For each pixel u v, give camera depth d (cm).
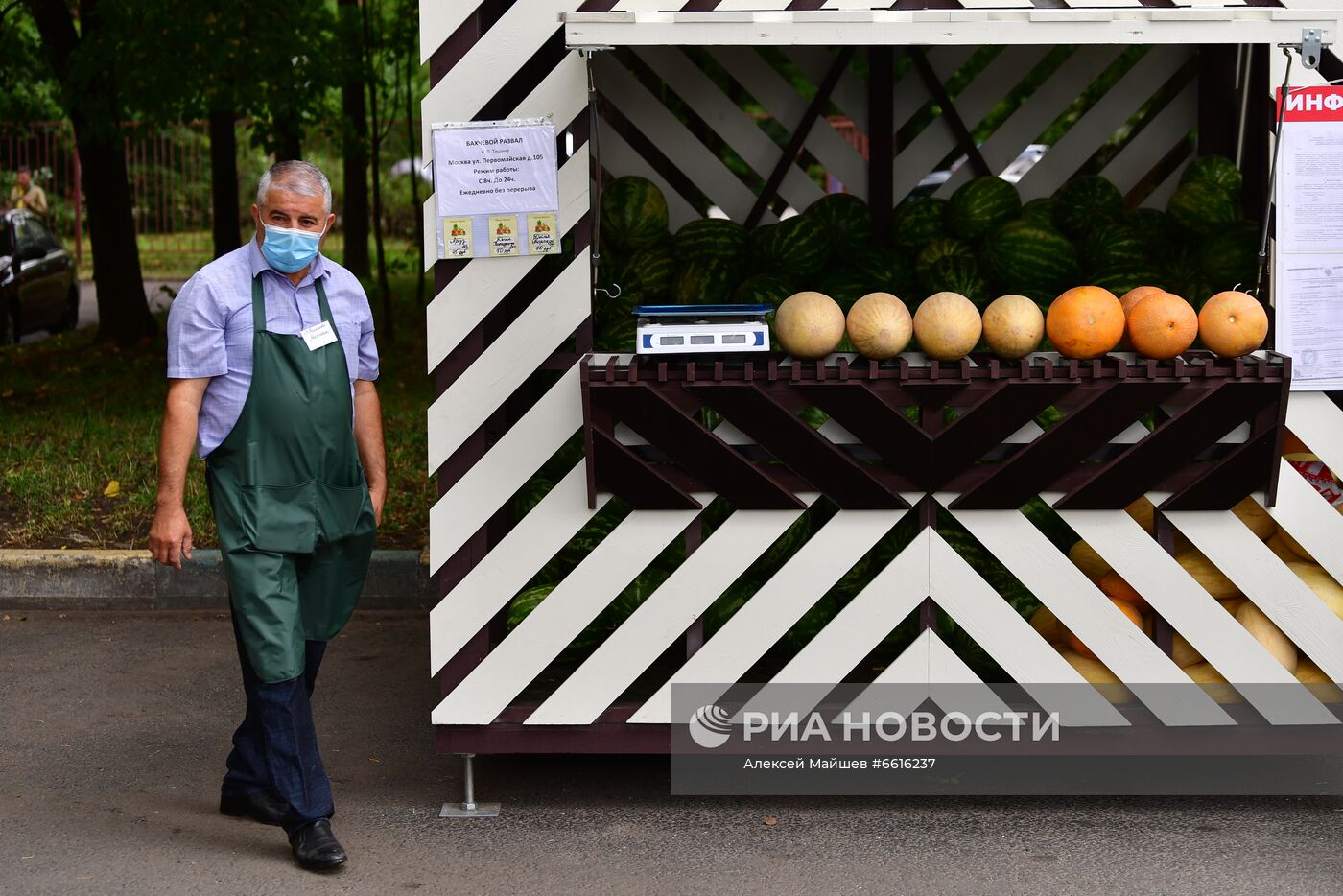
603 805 460
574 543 482
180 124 1257
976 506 431
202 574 692
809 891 396
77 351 1269
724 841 431
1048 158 669
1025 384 416
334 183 2522
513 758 505
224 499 404
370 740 525
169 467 399
